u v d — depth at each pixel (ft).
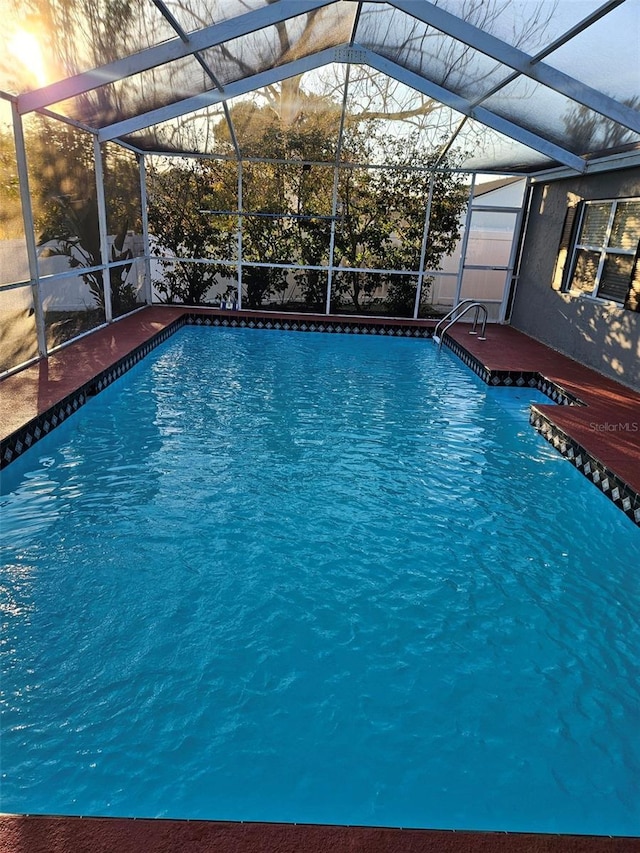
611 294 23.54
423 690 8.43
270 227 33.68
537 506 14.07
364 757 7.30
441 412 20.33
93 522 12.36
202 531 12.20
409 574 11.16
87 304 25.26
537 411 18.47
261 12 16.60
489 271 35.24
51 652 8.70
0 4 12.19
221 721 7.70
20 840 5.08
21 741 7.21
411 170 32.14
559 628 9.90
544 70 17.26
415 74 23.67
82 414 17.97
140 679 8.30
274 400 20.74
